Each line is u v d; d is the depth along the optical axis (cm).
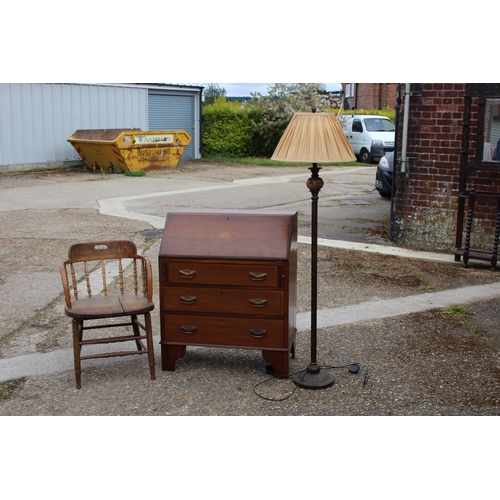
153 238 926
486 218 816
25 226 1011
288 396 428
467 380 452
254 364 482
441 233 855
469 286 695
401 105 854
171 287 452
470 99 761
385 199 1361
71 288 669
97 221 1059
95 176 1733
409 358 492
